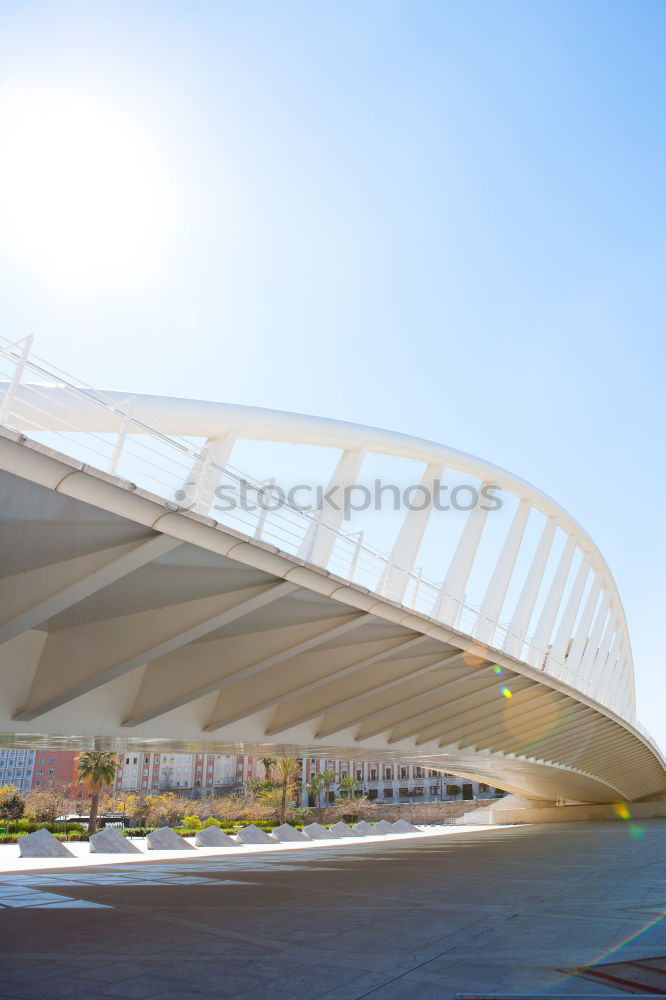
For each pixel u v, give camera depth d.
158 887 14.34
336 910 10.78
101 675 13.06
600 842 30.64
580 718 28.25
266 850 28.72
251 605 12.35
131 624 13.21
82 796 98.94
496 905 11.29
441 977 6.18
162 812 79.19
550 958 6.93
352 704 20.41
